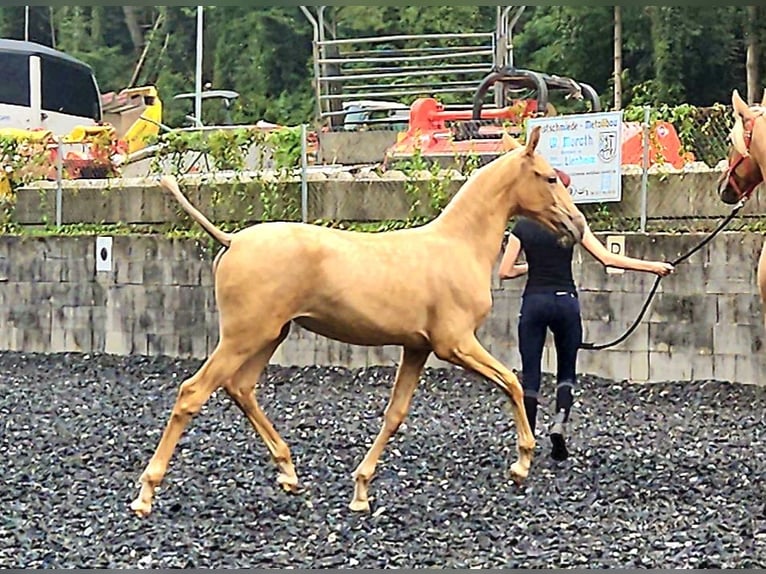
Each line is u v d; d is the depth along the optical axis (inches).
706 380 611.2
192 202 777.6
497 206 368.8
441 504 368.8
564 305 422.0
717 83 1562.5
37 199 842.2
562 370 430.9
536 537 331.9
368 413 550.6
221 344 346.6
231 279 342.6
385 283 349.1
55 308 780.6
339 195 738.2
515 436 489.4
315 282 344.5
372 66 1246.9
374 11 1691.7
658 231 660.1
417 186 719.7
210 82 2020.2
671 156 685.9
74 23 2281.0
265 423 378.3
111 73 2228.1
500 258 650.8
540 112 794.2
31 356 764.0
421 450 459.5
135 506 352.5
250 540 330.0
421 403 579.2
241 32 1903.3
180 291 738.8
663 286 618.8
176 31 2107.5
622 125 668.7
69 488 399.2
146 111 1417.3
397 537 331.6
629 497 380.8
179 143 787.4
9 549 322.0
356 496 360.8
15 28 2331.4
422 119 840.3
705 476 412.2
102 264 762.8
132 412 563.2
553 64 1651.1
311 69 1847.9
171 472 419.5
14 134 879.7
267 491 388.2
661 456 447.5
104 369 706.2
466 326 360.5
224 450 460.8
